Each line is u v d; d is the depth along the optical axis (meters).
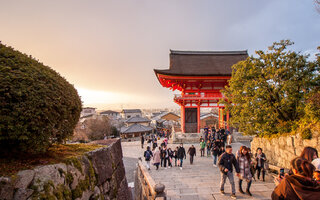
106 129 56.25
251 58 10.09
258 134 11.41
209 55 30.86
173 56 29.27
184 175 9.38
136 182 10.61
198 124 22.30
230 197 5.77
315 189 2.29
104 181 5.01
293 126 8.63
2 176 2.27
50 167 2.96
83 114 95.25
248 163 5.88
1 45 3.16
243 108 10.66
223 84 22.55
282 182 2.58
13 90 2.67
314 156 3.37
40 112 2.87
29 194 2.43
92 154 4.60
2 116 2.53
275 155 9.78
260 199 5.58
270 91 9.54
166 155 11.53
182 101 22.28
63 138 3.77
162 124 72.38
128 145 24.31
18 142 2.87
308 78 8.88
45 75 3.30
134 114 103.75
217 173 9.70
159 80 23.83
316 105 7.39
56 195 2.85
